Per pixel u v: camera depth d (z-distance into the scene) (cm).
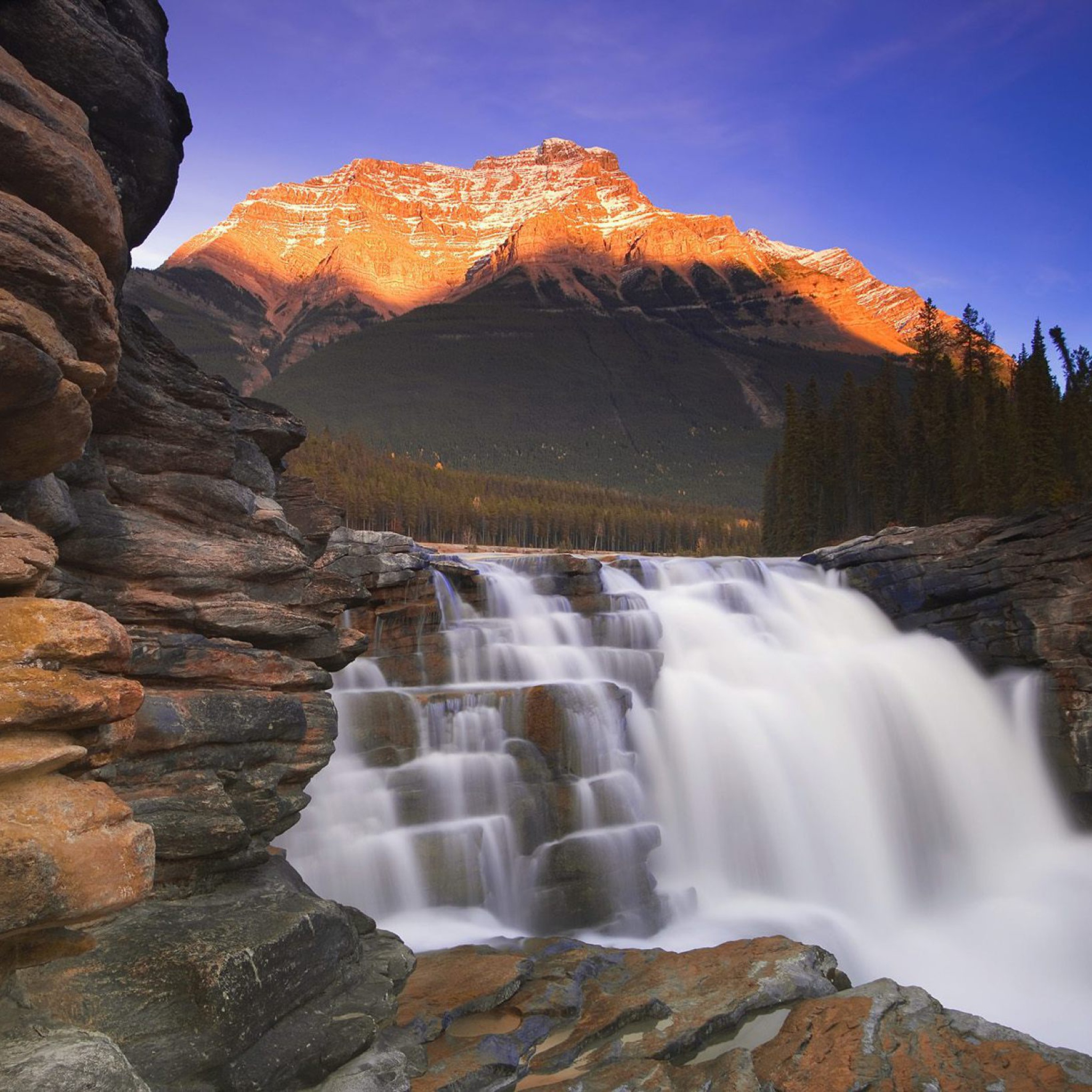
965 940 2794
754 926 2564
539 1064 1456
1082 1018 2288
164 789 1427
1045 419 5344
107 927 1197
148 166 1700
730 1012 1597
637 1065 1428
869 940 2728
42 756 941
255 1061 1123
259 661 1670
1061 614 3850
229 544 1791
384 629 2984
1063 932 2822
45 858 899
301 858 2119
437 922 2180
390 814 2258
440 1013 1527
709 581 4341
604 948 1906
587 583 3612
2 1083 875
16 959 1001
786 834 3097
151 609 1633
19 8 1446
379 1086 1222
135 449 1780
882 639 4244
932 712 3759
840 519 8444
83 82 1545
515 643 3145
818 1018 1585
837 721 3538
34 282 1146
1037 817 3794
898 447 7800
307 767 1697
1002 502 5591
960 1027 1570
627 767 2648
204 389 1920
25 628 980
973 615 4062
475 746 2473
